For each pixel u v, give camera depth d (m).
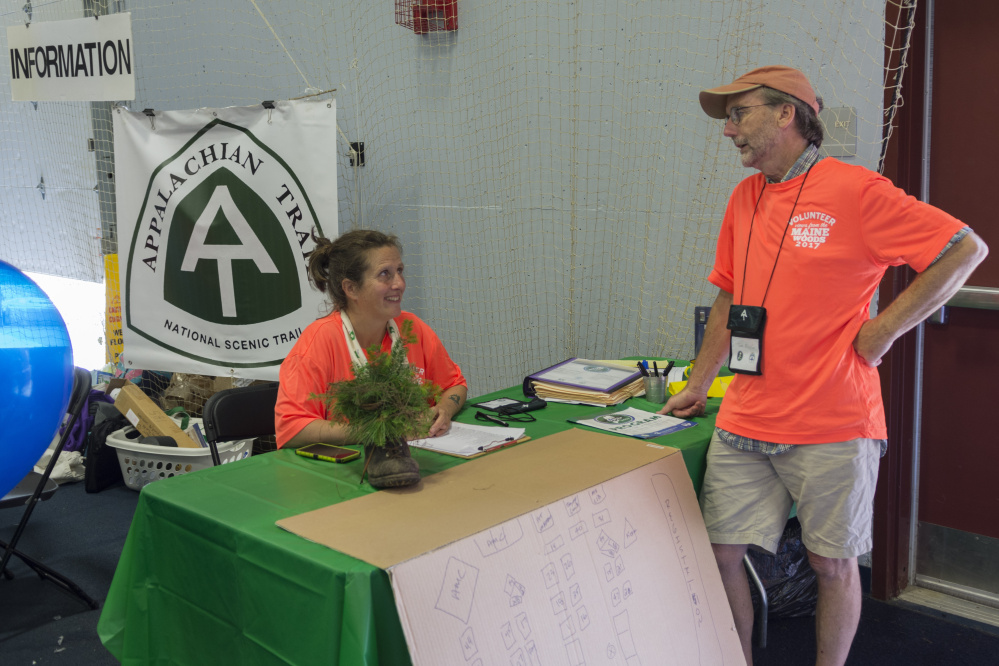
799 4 2.80
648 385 2.52
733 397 2.01
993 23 2.47
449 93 3.72
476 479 1.75
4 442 1.92
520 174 3.57
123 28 3.62
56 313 2.04
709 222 3.11
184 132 3.62
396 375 1.68
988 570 2.73
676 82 3.11
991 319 2.60
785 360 1.86
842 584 1.92
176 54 4.66
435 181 3.84
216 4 4.43
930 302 1.71
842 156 2.78
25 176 5.71
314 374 2.04
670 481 1.90
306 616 1.37
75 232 5.48
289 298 3.52
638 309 3.35
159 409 3.83
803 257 1.82
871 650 2.49
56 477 4.04
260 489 1.70
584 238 3.44
